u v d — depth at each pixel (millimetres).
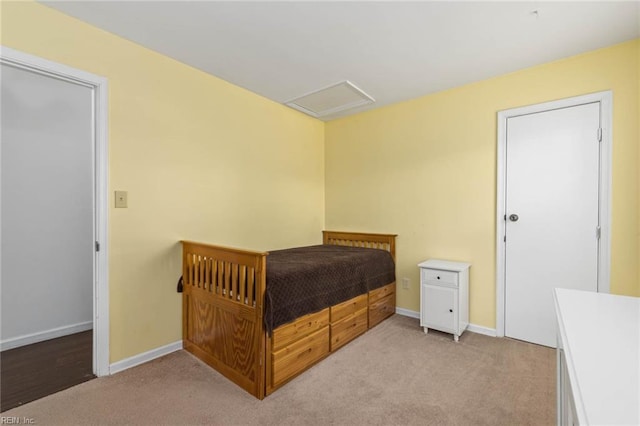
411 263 3250
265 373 1832
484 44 2184
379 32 2043
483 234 2785
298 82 2824
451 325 2617
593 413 507
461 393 1859
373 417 1647
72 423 1586
